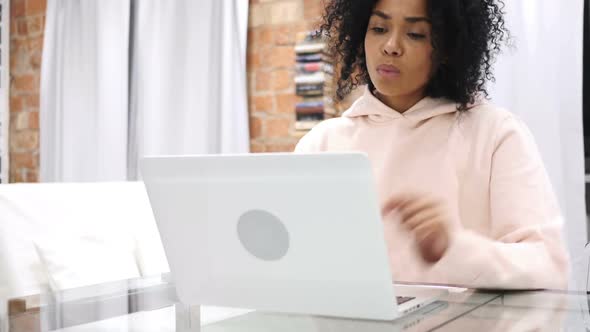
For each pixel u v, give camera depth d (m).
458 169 1.67
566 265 1.37
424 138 1.73
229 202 0.99
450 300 1.08
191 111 3.27
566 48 2.48
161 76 3.34
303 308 1.00
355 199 0.90
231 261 1.03
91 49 3.58
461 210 1.65
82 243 1.87
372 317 0.95
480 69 1.71
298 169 0.92
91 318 1.01
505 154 1.59
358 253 0.92
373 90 1.87
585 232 2.45
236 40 3.15
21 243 1.78
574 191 2.47
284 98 3.11
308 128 3.04
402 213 1.71
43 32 3.84
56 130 3.70
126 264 1.90
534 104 2.51
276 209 0.96
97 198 1.97
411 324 0.91
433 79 1.74
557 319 0.91
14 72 3.97
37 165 3.88
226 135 3.14
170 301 1.13
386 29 1.67
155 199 1.06
